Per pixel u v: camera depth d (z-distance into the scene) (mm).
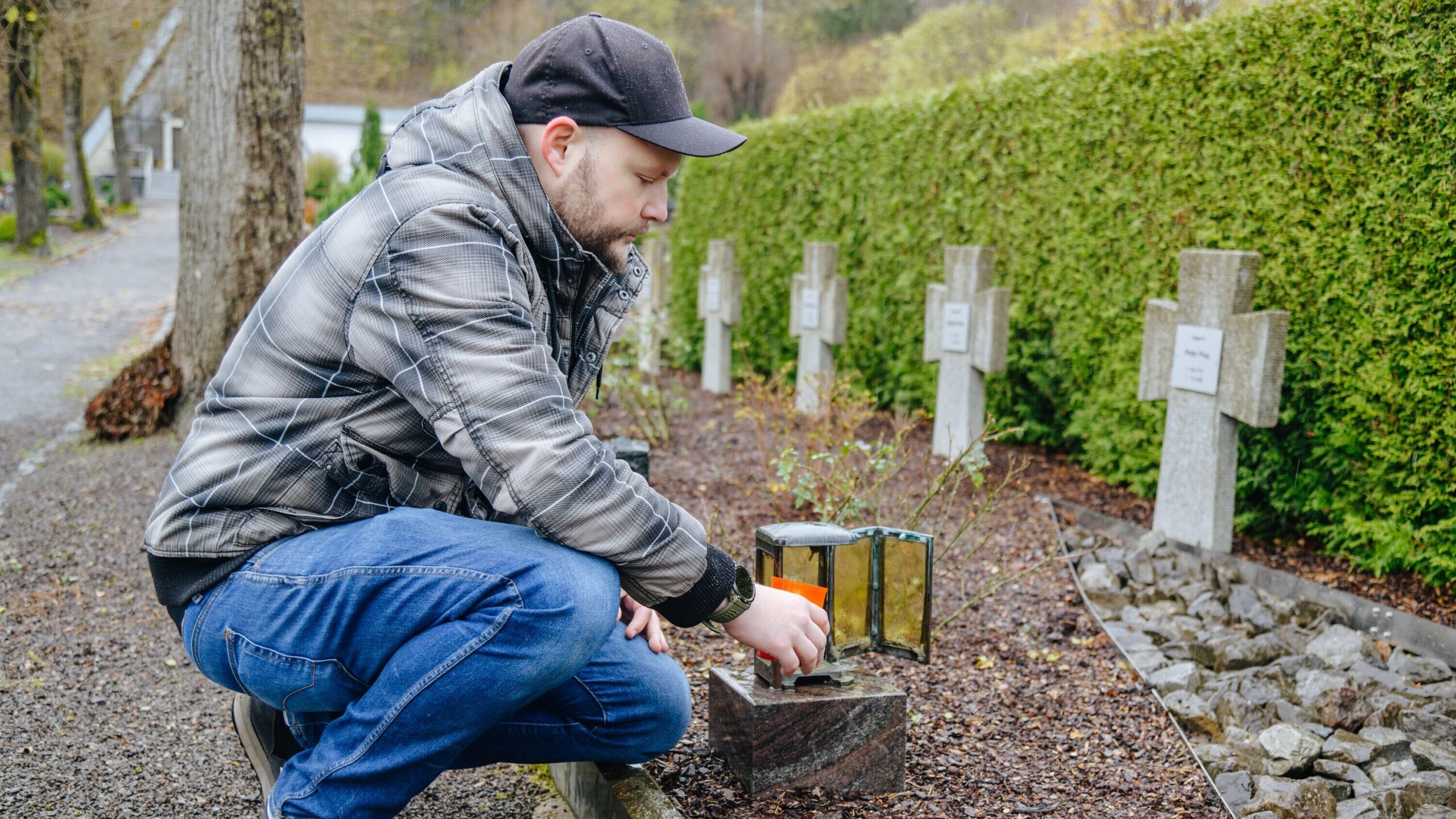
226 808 2354
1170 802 2264
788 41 32844
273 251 6406
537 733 1932
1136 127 5164
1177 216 4930
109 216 31172
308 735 1952
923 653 2299
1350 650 3275
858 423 4766
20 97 19406
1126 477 5230
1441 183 3656
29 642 3350
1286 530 4516
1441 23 3646
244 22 6117
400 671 1626
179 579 1700
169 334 6922
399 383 1561
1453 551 3693
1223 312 4156
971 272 5711
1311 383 4180
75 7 14781
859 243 7598
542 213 1651
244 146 6234
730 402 7961
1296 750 2578
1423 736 2754
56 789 2404
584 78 1607
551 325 1754
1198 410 4266
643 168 1660
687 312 9852
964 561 3613
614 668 1910
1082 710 2785
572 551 1660
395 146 1697
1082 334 5570
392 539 1640
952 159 6598
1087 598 3672
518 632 1607
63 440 6477
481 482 1565
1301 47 4191
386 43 23672
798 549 2197
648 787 2055
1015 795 2260
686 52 33156
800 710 2131
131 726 2777
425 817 2299
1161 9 8594
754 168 8820
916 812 2133
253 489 1645
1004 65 17047
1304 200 4242
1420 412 3807
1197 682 3000
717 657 2965
